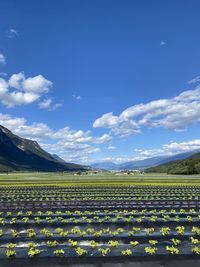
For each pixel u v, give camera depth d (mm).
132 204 38781
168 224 27578
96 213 32156
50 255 18766
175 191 53781
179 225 27625
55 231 26000
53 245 20688
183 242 22344
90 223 27391
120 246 21047
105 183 70750
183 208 36125
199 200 41594
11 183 74438
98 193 50625
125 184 67312
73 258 18172
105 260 18047
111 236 23031
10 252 18719
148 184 66750
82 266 17594
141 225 27344
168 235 23391
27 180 90062
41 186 64375
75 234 23828
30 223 27328
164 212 32344
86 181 79938
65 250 19906
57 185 66125
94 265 17688
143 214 31859
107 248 19281
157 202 40625
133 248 20609
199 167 141125
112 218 30000
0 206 37969
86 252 18688
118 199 42500
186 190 55250
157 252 19188
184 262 18094
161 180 81875
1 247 20922
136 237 23000
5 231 26531
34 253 18641
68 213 32094
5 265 17562
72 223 27453
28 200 43438
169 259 18328
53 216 31266
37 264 17672
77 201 41062
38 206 37719
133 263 17891
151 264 17891
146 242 22688
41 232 24469
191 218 29797
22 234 24531
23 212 34844
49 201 41281
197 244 21625
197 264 18047
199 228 26438
